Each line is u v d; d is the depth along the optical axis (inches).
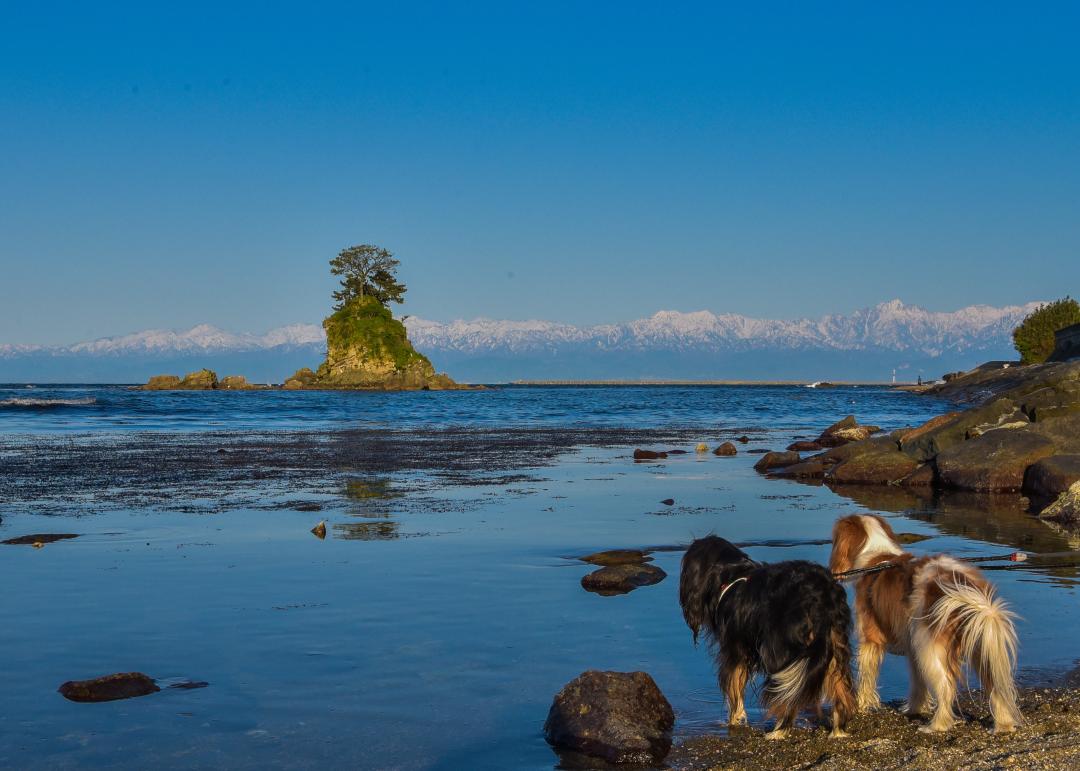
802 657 104.6
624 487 292.2
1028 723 105.5
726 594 111.6
